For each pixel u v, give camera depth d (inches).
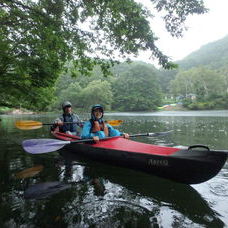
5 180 152.6
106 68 333.7
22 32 293.3
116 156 166.6
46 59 342.3
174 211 108.2
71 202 117.5
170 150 143.3
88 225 96.2
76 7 265.0
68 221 99.3
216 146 263.7
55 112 2162.9
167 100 3799.2
